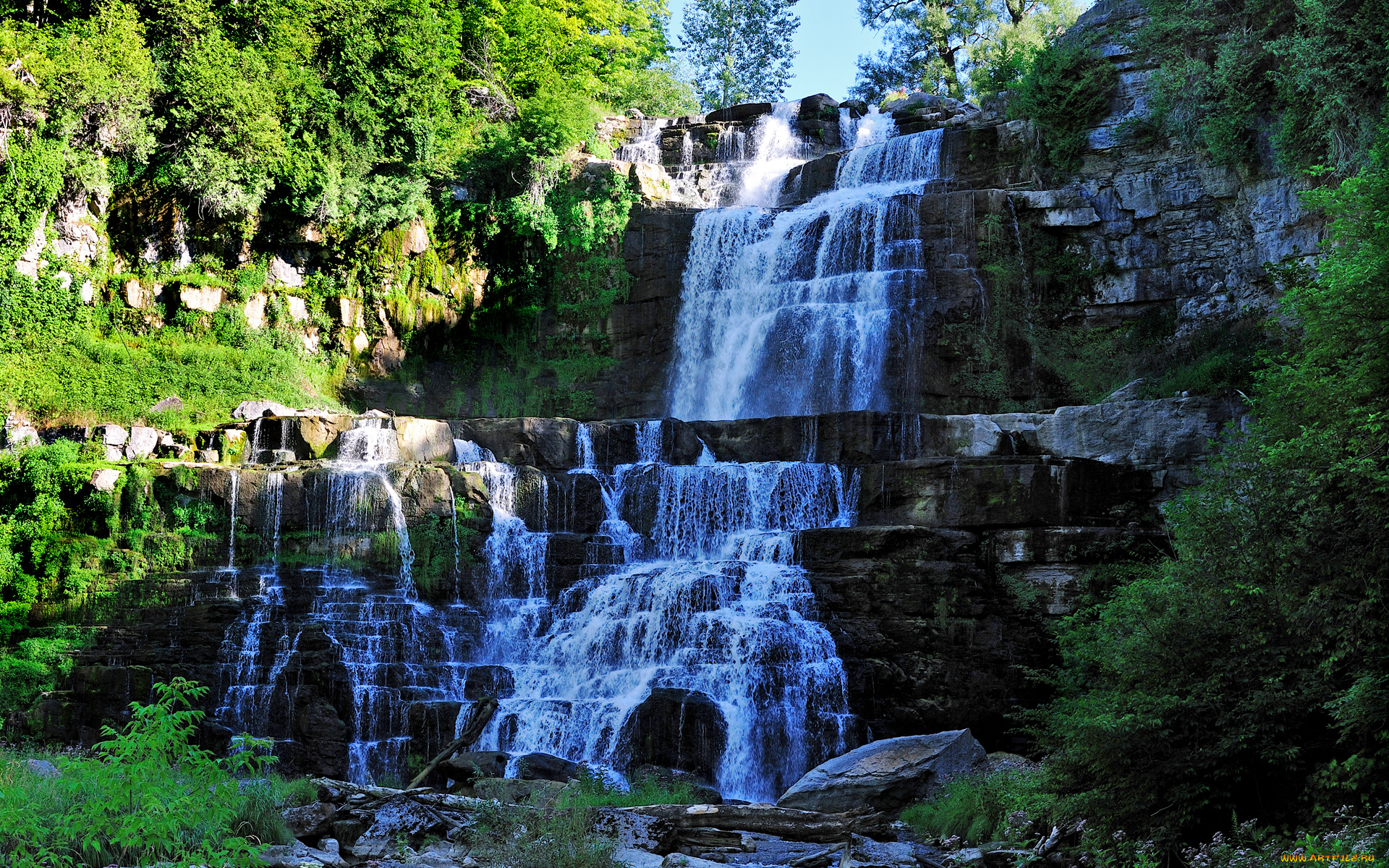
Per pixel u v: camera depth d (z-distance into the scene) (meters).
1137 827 12.31
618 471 30.05
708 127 49.03
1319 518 12.96
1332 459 13.20
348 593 26.31
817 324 36.38
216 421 33.69
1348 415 13.41
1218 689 12.62
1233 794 12.11
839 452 29.66
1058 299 35.75
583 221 42.78
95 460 29.12
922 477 26.97
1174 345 32.19
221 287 38.09
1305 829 11.16
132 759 10.45
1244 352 28.78
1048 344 34.84
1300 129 28.23
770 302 38.59
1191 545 14.35
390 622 25.47
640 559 28.98
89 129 35.72
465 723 23.62
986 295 34.88
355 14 39.94
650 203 43.03
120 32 35.69
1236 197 32.66
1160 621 13.36
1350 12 26.66
